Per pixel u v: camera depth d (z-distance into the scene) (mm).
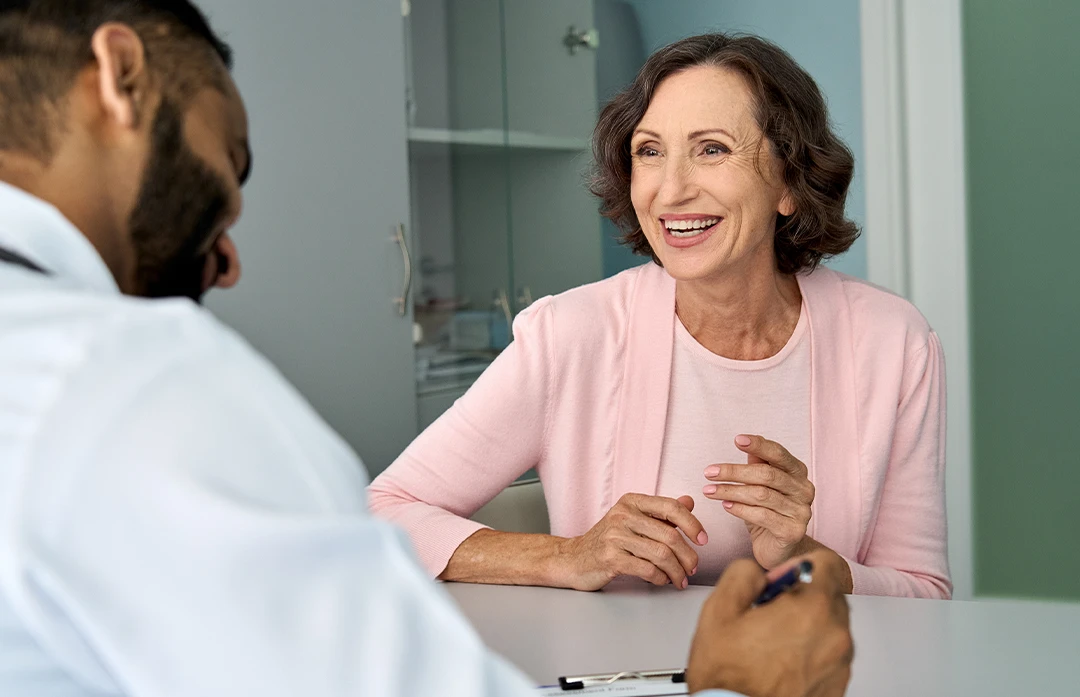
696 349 1363
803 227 1344
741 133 1259
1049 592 2680
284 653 367
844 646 624
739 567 660
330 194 2586
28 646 391
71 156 483
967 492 2734
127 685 373
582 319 1384
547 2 3059
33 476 365
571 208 3141
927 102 2738
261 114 2439
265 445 401
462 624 418
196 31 530
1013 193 2662
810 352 1358
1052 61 2574
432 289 3188
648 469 1364
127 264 518
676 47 1306
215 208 535
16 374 389
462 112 3107
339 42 2592
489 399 1371
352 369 2643
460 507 1370
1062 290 2621
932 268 2773
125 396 386
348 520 393
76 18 485
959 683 844
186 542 367
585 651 946
